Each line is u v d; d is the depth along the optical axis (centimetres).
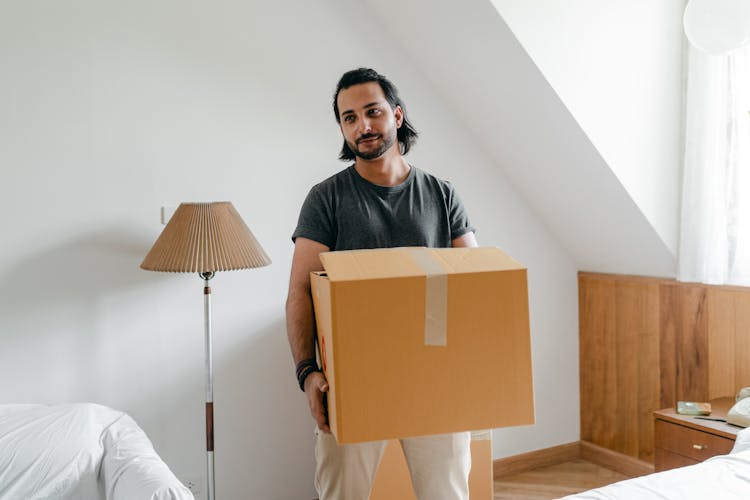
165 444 259
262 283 275
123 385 252
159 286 257
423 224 165
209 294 242
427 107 310
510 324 121
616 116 281
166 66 257
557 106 271
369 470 161
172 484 167
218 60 266
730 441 227
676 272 302
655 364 312
